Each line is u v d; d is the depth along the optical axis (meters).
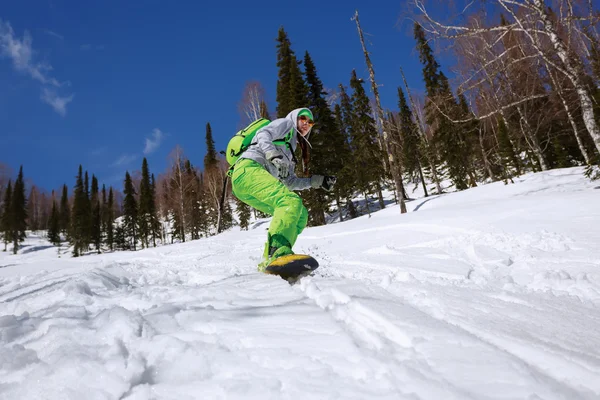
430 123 22.22
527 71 7.88
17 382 0.89
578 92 6.54
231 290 1.83
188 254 8.70
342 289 1.65
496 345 1.00
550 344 0.99
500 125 17.75
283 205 2.44
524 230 4.32
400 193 12.31
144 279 3.70
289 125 2.75
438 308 1.36
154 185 48.81
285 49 22.52
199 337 1.12
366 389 0.78
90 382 0.86
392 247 4.84
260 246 9.12
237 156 2.66
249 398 0.78
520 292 1.97
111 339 1.15
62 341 1.13
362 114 20.78
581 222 4.27
